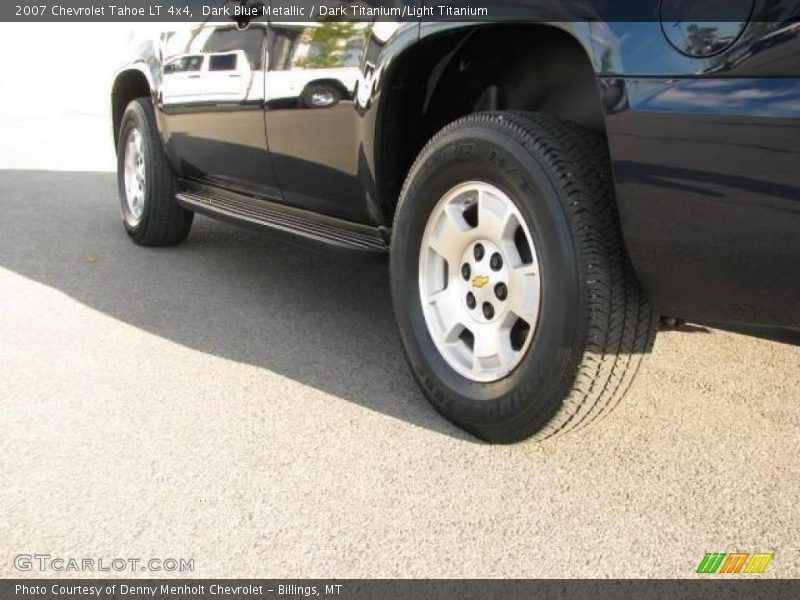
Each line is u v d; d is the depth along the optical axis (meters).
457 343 2.70
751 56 1.86
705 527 2.17
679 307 2.17
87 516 2.14
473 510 2.21
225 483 2.31
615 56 2.07
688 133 1.95
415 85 2.86
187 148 4.24
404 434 2.62
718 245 1.98
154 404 2.81
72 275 4.36
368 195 3.04
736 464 2.50
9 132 11.13
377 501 2.24
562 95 2.78
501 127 2.44
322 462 2.44
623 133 2.07
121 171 5.14
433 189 2.68
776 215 1.87
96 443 2.52
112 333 3.50
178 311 3.81
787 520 2.21
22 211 6.01
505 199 2.45
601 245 2.24
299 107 3.24
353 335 3.54
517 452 2.53
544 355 2.32
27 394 2.87
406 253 2.79
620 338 2.25
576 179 2.27
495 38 2.69
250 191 3.90
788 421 2.81
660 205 2.04
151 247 5.02
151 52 4.51
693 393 3.01
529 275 2.40
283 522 2.14
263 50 3.44
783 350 3.48
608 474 2.42
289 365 3.18
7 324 3.58
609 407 2.38
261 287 4.23
